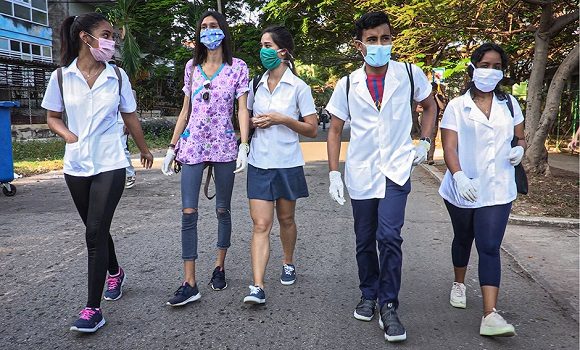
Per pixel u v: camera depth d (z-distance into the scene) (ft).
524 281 13.89
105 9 79.15
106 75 10.70
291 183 12.55
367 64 10.63
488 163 10.54
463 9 29.99
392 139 10.54
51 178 32.60
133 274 14.21
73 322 11.07
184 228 12.03
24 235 18.40
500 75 10.48
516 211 21.49
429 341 10.29
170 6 76.02
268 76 12.65
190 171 12.15
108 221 10.64
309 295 12.78
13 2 71.51
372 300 11.37
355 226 11.14
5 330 10.68
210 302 12.26
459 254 11.76
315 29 63.16
